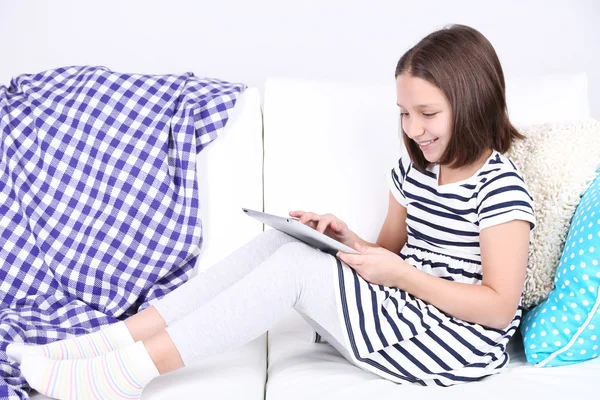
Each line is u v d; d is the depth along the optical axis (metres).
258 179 1.64
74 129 1.59
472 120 1.24
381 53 2.11
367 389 1.12
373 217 1.61
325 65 2.11
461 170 1.31
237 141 1.64
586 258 1.21
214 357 1.28
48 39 2.06
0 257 1.51
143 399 1.12
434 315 1.22
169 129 1.59
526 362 1.28
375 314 1.19
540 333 1.23
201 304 1.27
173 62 2.09
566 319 1.21
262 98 2.11
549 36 2.12
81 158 1.57
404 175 1.46
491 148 1.30
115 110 1.61
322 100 1.67
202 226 1.59
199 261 1.59
